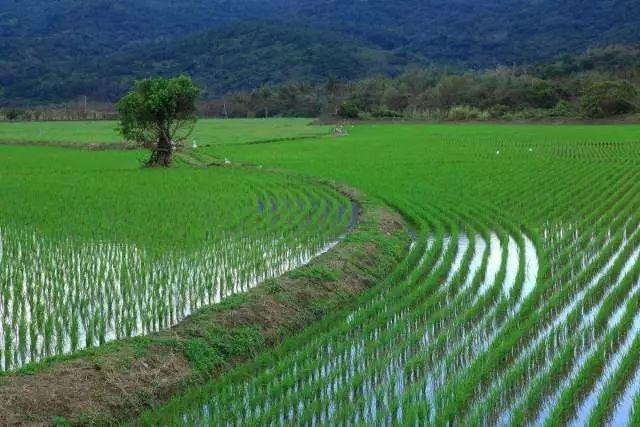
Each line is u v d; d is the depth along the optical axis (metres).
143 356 11.10
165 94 41.75
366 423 9.43
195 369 11.30
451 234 21.39
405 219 25.23
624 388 10.74
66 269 16.88
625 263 17.97
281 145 62.44
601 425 9.72
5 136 74.56
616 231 21.89
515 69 142.25
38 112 122.56
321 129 88.94
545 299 15.06
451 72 160.38
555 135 68.38
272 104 143.12
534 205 26.61
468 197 28.75
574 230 21.92
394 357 11.66
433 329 13.16
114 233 20.88
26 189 31.05
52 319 13.25
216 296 14.95
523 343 12.50
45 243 19.50
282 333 13.28
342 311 14.37
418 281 16.61
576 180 33.88
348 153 52.34
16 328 12.87
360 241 19.19
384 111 116.19
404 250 20.05
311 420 9.60
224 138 71.44
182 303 14.10
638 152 49.41
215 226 22.16
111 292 15.04
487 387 10.76
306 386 10.43
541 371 11.28
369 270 17.33
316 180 35.19
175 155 52.44
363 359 11.66
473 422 9.48
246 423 9.46
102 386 10.21
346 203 27.67
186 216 23.98
